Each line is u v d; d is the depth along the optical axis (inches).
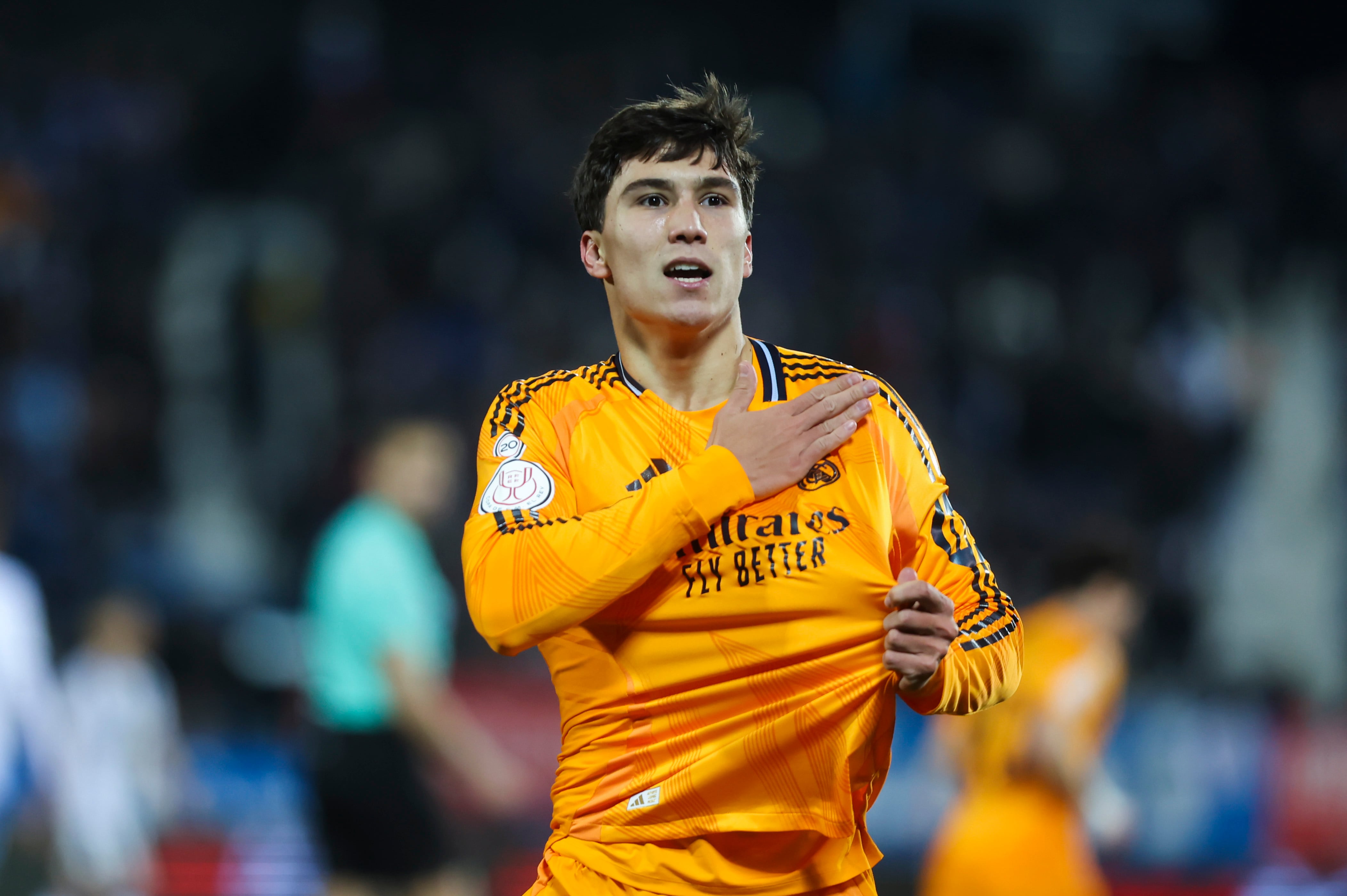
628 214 319.9
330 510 1440.7
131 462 1508.4
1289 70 2162.9
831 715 304.0
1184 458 1585.9
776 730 303.4
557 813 326.3
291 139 1948.8
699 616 302.2
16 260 1589.6
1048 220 1926.7
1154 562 1483.8
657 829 309.6
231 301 1647.4
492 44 2160.4
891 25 2182.6
